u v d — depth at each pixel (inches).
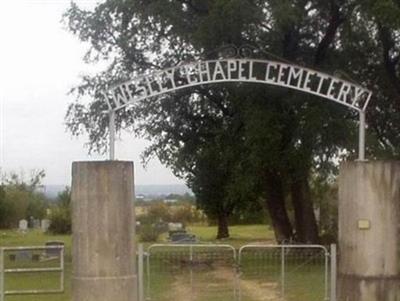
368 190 512.4
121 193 495.5
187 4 1200.2
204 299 705.0
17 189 2758.4
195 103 1330.0
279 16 1072.8
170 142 1369.3
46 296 713.0
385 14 1043.3
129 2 1227.9
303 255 839.1
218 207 1913.1
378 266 511.5
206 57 1064.2
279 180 1268.5
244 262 888.9
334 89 536.1
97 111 1299.2
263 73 666.2
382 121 1315.2
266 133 1119.0
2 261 617.0
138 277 541.3
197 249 893.8
